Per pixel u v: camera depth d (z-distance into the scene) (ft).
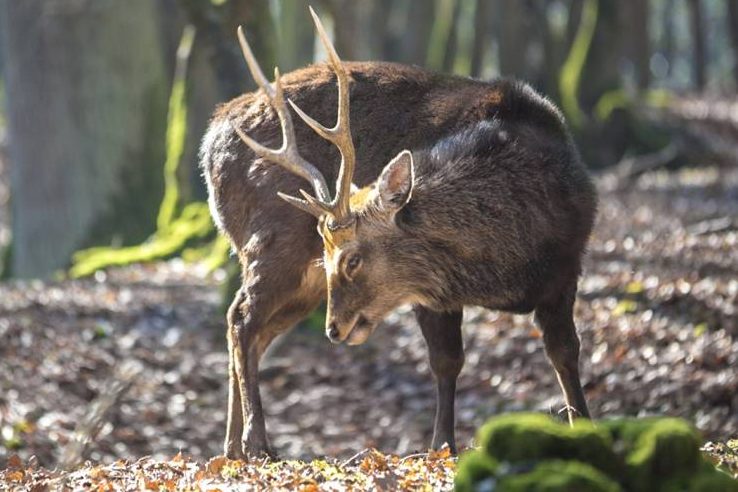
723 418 40.40
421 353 52.03
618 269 58.18
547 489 19.71
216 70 60.49
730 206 78.69
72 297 60.90
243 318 34.55
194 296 62.13
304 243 34.32
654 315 50.16
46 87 85.81
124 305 59.11
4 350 50.47
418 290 32.09
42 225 86.07
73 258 78.48
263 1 60.03
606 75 120.37
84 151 85.66
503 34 133.18
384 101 34.63
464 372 49.08
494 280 31.99
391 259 31.60
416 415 47.19
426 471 27.91
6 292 62.64
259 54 60.13
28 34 85.66
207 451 43.88
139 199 85.81
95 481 29.04
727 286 51.37
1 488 28.94
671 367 44.78
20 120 86.74
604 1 120.57
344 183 31.24
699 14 180.65
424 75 35.06
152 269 71.00
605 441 20.89
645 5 154.10
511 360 49.29
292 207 34.37
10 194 89.45
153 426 45.32
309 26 148.66
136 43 86.38
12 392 46.14
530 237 31.76
